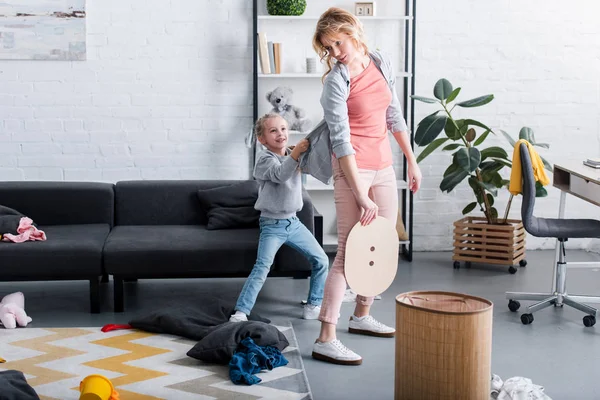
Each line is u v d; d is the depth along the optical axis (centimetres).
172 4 590
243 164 609
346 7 604
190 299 495
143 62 593
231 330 384
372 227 371
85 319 453
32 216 518
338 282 382
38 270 454
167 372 367
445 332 299
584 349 405
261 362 369
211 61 598
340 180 374
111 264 457
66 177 598
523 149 451
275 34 603
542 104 621
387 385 357
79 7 580
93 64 590
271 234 445
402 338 311
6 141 591
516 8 612
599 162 488
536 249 634
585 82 620
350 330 429
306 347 406
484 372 304
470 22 612
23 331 428
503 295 507
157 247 461
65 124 593
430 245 631
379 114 377
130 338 416
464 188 627
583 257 608
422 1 609
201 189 534
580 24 615
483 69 617
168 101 599
